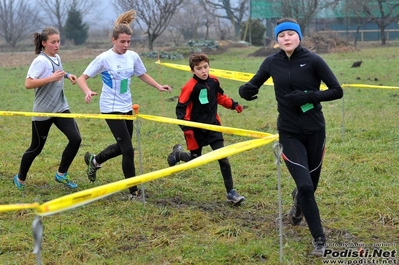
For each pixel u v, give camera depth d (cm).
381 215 530
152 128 1051
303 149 445
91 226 527
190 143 580
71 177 719
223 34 4931
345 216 539
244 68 2475
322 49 3362
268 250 456
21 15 5491
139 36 5425
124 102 599
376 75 1914
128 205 578
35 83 595
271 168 731
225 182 582
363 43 4331
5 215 556
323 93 431
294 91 434
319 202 582
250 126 1078
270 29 5159
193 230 512
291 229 505
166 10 3597
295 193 493
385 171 690
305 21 4062
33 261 446
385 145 830
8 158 849
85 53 3916
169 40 5284
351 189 618
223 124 1103
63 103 631
